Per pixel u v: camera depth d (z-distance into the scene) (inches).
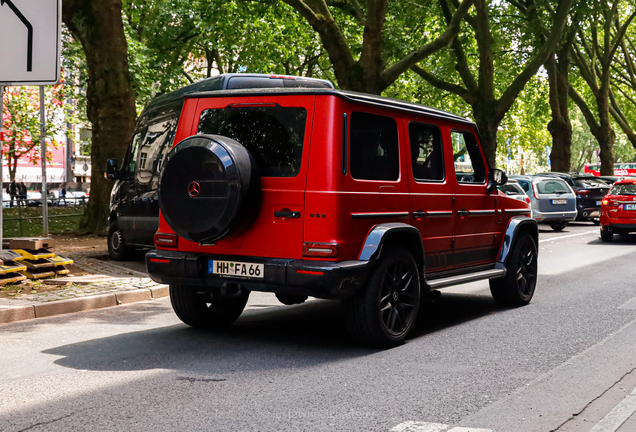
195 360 214.8
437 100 1334.9
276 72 1213.7
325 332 260.2
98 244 578.2
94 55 616.7
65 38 1015.6
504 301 321.1
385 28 794.2
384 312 231.8
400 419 157.9
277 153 222.1
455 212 273.7
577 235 794.8
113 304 325.4
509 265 315.0
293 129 220.1
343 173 215.8
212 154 217.0
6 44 350.9
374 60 669.3
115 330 264.5
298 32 1082.1
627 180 692.7
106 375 197.3
